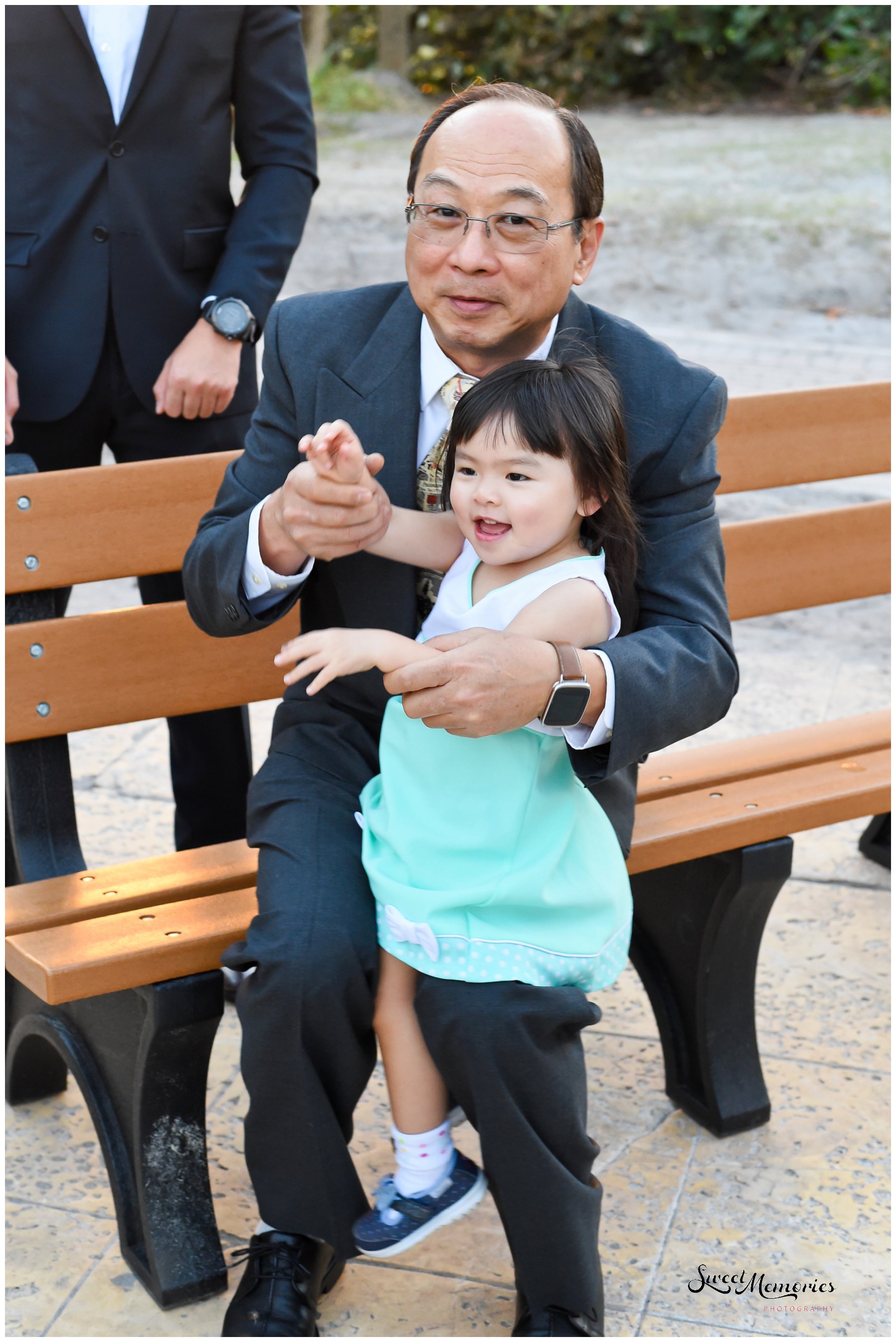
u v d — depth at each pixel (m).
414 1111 1.95
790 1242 2.27
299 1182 1.92
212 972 2.03
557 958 1.88
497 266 1.90
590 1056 2.73
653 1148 2.48
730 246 9.52
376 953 1.91
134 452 2.98
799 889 3.33
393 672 1.80
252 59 2.89
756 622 5.00
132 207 2.79
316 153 3.01
